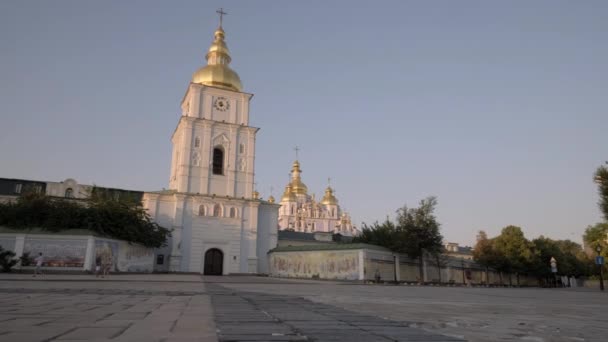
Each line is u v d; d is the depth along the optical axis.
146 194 54.16
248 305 12.52
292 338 6.44
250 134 61.12
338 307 12.46
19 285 21.05
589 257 99.00
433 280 57.12
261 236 59.78
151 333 6.73
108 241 43.19
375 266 48.19
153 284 26.28
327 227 129.88
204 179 56.84
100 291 17.80
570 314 12.96
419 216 52.00
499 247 71.25
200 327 7.51
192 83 59.16
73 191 57.31
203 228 55.03
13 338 5.95
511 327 9.05
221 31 66.69
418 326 8.73
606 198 35.69
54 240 39.94
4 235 39.16
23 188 54.41
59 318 8.45
